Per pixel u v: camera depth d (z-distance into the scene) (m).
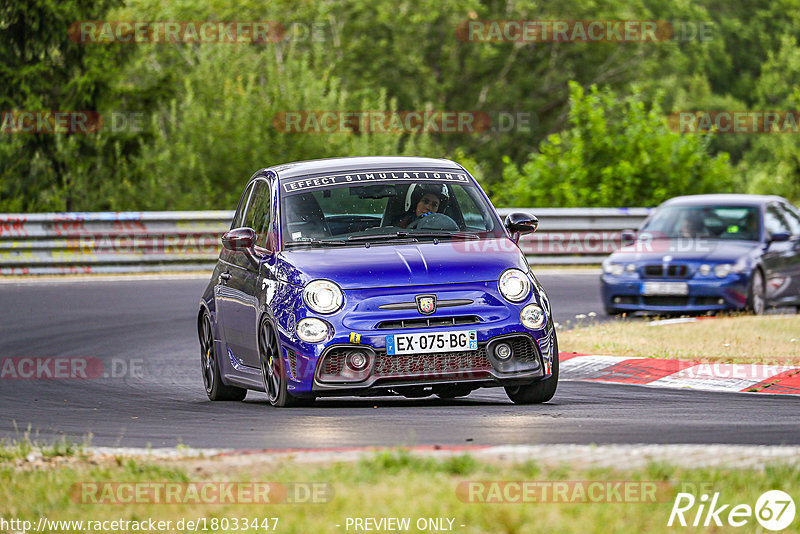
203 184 106.69
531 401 32.06
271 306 31.11
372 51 176.12
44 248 74.94
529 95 184.88
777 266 59.28
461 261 31.03
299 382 30.06
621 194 99.19
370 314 29.89
